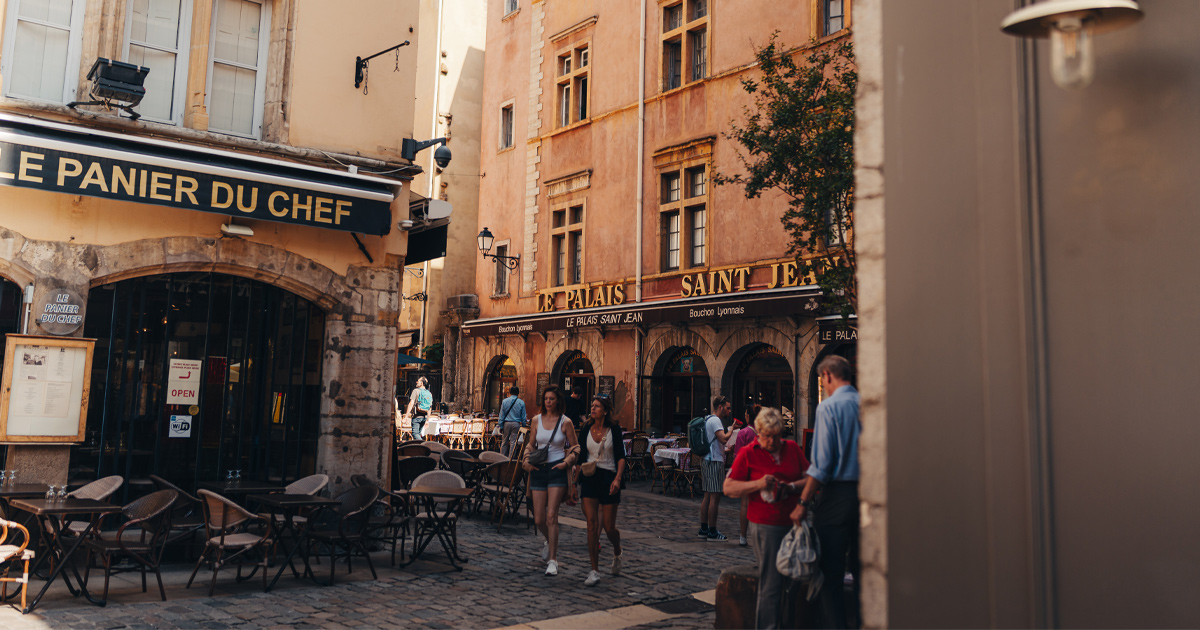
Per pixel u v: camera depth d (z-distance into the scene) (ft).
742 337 53.78
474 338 81.92
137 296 24.85
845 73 34.60
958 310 9.09
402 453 37.32
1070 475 8.22
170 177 23.09
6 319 22.68
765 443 15.97
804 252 49.29
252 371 26.68
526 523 34.35
